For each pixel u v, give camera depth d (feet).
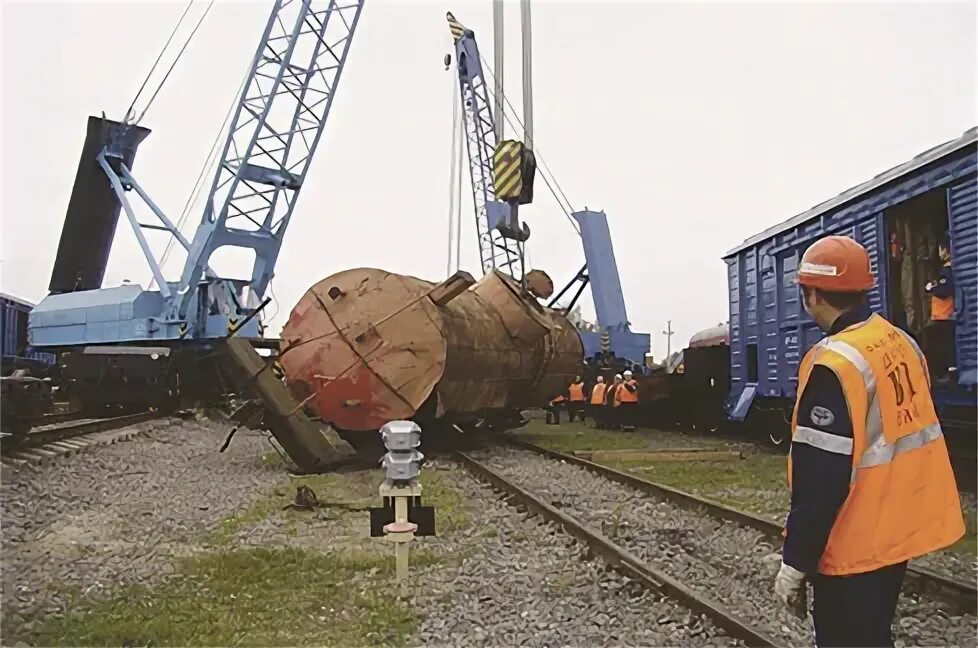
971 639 16.14
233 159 92.38
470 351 44.24
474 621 17.02
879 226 36.78
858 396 9.80
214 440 55.26
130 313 85.92
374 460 40.98
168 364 75.66
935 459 10.30
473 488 34.19
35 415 43.91
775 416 50.83
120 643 16.07
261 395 39.65
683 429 67.87
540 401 61.26
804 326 44.57
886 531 9.91
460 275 40.78
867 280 10.50
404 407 40.37
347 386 40.40
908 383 10.27
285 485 34.83
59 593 19.21
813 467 9.78
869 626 10.11
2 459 37.73
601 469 38.88
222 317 79.15
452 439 50.65
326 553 22.52
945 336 34.12
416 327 40.57
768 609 17.85
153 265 86.99
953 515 10.27
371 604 18.08
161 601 18.39
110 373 73.82
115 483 35.55
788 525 10.04
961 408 31.86
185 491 33.53
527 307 51.52
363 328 40.52
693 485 36.60
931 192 33.24
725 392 62.49
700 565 21.83
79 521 27.58
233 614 17.57
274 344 46.70
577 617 17.17
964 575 21.12
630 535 25.21
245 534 25.12
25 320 105.19
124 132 96.12
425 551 22.62
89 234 100.83
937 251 35.94
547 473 39.32
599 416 72.84
